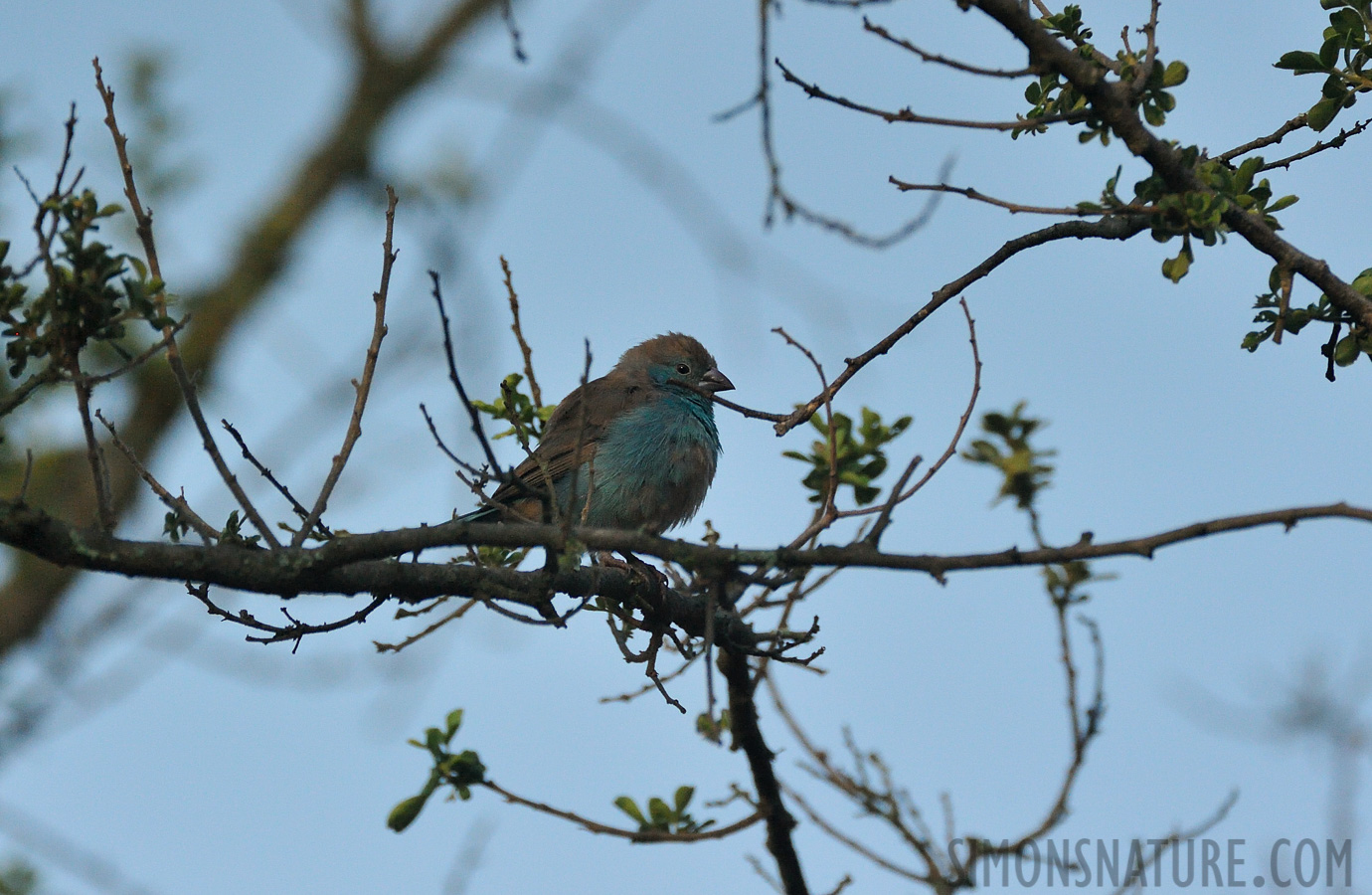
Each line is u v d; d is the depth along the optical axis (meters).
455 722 10.89
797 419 9.68
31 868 15.66
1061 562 7.53
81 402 8.12
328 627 9.18
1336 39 10.15
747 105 9.72
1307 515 7.07
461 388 7.85
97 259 8.05
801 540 9.41
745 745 11.66
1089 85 9.13
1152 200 9.72
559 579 9.69
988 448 11.66
